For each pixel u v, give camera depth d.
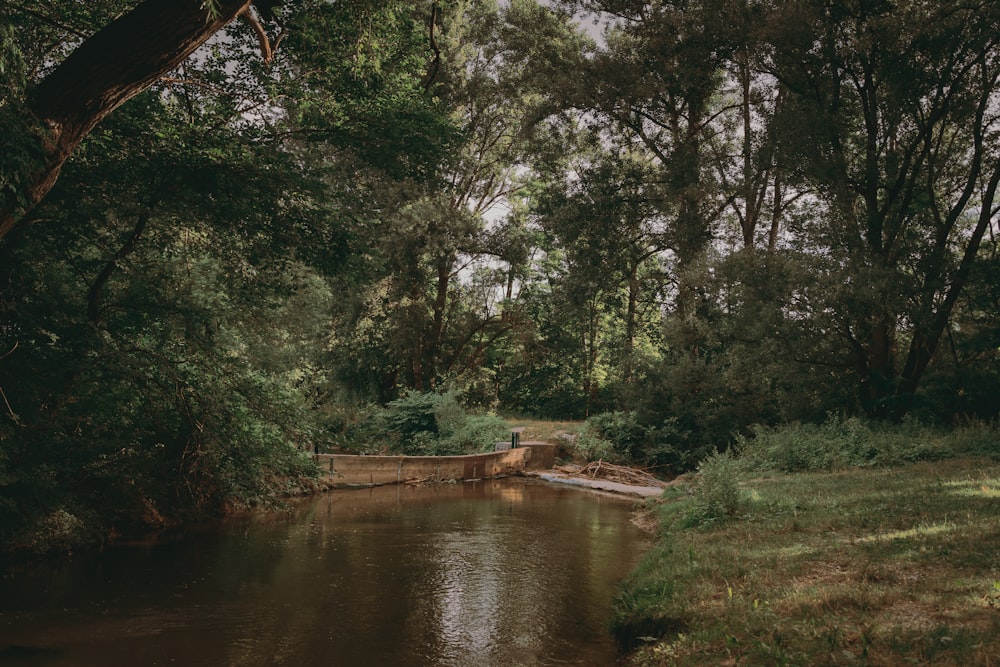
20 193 6.40
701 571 7.83
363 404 34.25
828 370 24.05
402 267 33.41
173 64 6.98
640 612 7.15
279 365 16.23
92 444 11.61
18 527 10.42
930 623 5.08
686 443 28.44
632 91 28.73
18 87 6.42
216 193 11.23
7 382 10.20
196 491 14.52
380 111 11.88
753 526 10.30
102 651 6.79
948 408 22.28
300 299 16.55
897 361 26.80
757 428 21.69
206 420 13.24
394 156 12.54
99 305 12.16
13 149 6.19
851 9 22.06
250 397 13.34
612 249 32.38
